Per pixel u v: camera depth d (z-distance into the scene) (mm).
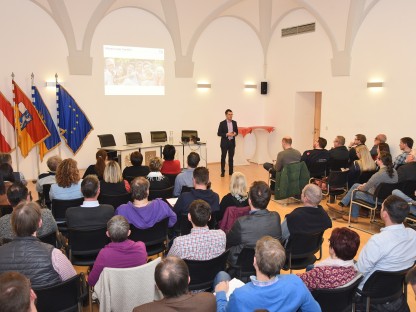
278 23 10367
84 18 8453
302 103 10234
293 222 3295
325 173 6820
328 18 8547
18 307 1390
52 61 8523
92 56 8906
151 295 2459
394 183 5016
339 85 8750
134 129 9641
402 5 7250
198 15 9586
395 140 7582
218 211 3787
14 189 3199
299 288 1867
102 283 2359
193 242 2656
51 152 8766
